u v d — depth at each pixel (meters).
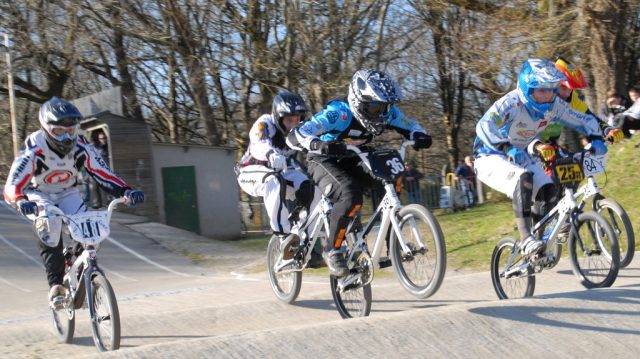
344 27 17.45
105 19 18.17
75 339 4.78
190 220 16.47
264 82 18.69
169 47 18.19
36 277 8.92
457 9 16.30
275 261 5.80
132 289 8.09
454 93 24.64
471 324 4.00
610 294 4.51
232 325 5.08
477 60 12.77
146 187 15.42
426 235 4.23
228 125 22.41
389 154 4.38
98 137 15.40
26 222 12.10
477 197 14.76
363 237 4.57
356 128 4.54
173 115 22.30
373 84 4.25
